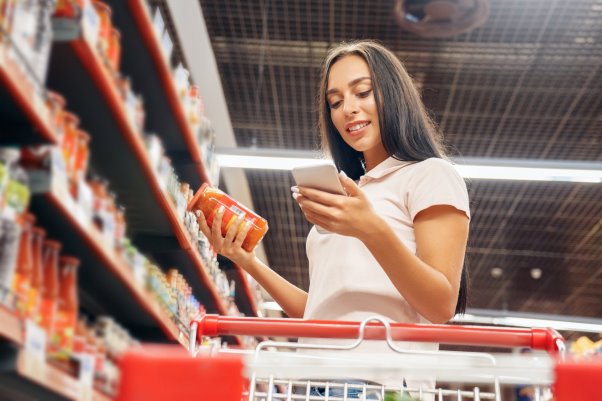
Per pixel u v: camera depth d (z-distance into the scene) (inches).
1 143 80.7
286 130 268.5
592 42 210.7
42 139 81.2
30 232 80.7
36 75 77.1
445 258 60.2
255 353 50.9
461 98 243.9
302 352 61.8
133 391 43.8
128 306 138.6
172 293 155.1
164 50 129.3
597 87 231.8
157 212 145.5
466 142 270.8
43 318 83.4
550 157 278.2
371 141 70.8
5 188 72.7
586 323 423.8
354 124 71.2
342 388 54.8
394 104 70.3
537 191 300.0
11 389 86.0
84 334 98.0
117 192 136.8
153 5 198.8
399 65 73.4
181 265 175.3
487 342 56.6
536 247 357.4
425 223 62.2
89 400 91.7
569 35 208.5
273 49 223.8
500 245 358.9
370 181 68.5
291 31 215.3
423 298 57.9
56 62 94.3
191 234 161.5
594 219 321.7
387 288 61.6
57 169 83.4
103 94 102.1
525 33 209.5
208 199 76.1
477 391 48.4
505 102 244.2
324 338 58.6
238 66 233.5
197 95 167.3
